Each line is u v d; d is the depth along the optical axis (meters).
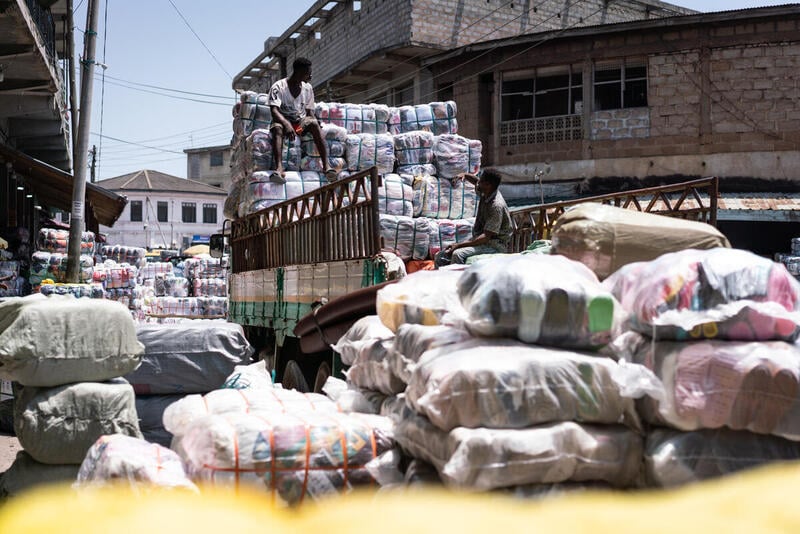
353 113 11.20
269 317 10.07
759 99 22.55
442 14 27.44
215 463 3.50
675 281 3.13
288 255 9.51
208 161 71.25
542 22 29.41
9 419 8.28
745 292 3.07
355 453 3.64
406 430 3.44
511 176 25.67
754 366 2.86
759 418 2.87
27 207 24.34
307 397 4.68
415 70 27.78
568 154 24.80
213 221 65.81
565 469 2.96
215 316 23.92
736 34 22.67
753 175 22.64
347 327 6.81
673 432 3.04
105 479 3.40
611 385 3.05
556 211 9.45
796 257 18.30
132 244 63.69
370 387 4.66
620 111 24.05
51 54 21.06
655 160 23.67
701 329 3.05
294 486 3.54
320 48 33.66
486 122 26.30
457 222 9.75
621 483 3.08
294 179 10.29
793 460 2.91
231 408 4.25
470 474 2.90
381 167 10.41
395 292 4.45
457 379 3.00
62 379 4.94
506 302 3.25
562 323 3.22
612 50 24.05
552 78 25.20
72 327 4.96
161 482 3.36
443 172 10.46
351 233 7.45
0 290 17.02
